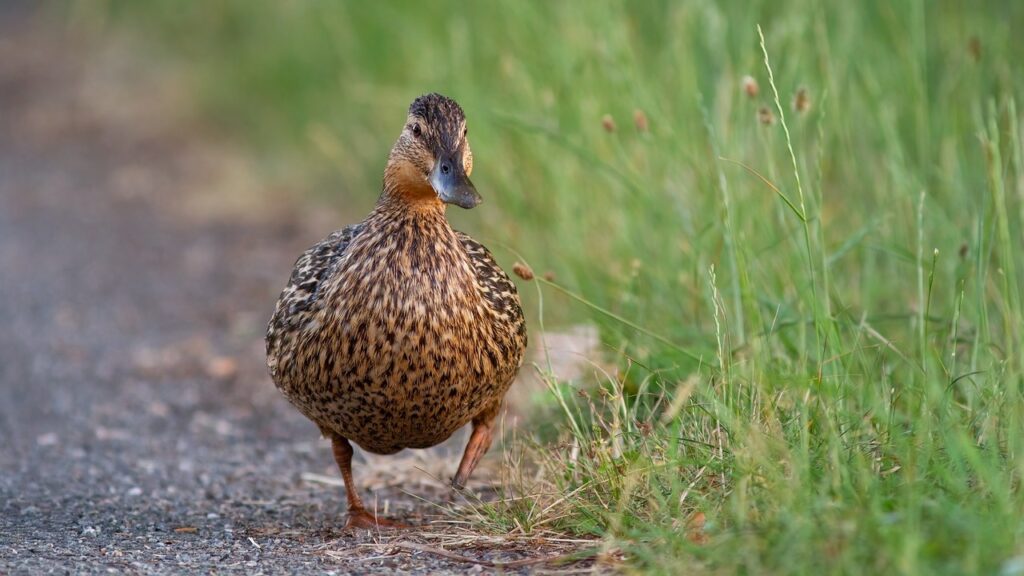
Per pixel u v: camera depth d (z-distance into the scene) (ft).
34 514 28.91
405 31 55.62
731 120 35.40
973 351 26.99
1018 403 23.35
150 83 92.73
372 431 27.12
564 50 40.86
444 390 25.96
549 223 40.32
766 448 22.43
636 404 26.84
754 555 19.69
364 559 24.16
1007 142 34.55
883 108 35.06
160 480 32.94
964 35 39.14
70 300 53.62
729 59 38.27
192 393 41.78
